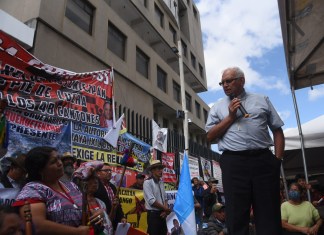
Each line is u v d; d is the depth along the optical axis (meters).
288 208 5.04
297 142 5.75
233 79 2.76
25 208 2.15
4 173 4.16
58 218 2.57
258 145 2.54
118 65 14.57
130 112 12.62
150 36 21.03
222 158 2.65
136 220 6.84
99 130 7.64
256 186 2.47
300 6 3.60
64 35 10.98
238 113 2.64
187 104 24.81
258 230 2.42
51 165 2.74
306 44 4.36
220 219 6.59
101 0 14.26
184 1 29.84
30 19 10.00
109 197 4.61
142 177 7.82
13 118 5.80
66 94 6.96
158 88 18.88
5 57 5.95
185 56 26.98
